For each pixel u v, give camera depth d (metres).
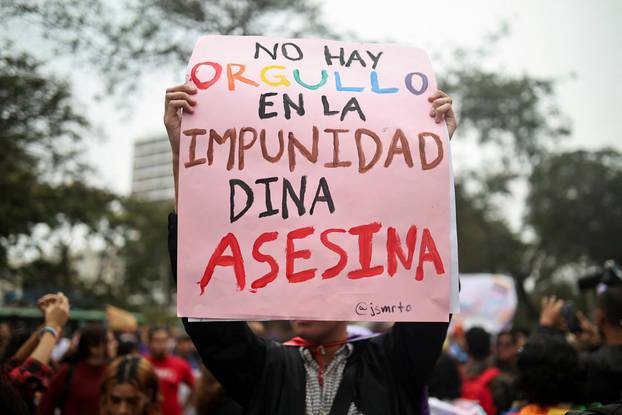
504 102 22.53
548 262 34.00
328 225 2.20
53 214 14.02
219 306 2.13
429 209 2.23
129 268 38.84
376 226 2.21
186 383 6.53
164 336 6.47
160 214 35.72
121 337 6.04
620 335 3.23
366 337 2.41
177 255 2.17
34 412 3.23
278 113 2.29
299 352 2.37
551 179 30.50
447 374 4.48
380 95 2.36
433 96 2.37
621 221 29.45
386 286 2.16
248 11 7.79
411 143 2.29
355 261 2.18
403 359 2.24
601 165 30.36
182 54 7.56
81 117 8.38
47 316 3.16
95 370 4.83
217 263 2.16
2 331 5.65
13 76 6.99
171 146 2.30
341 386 2.24
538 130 23.62
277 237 2.18
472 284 8.79
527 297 30.91
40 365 2.96
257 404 2.25
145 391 3.66
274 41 2.45
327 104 2.32
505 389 4.67
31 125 8.22
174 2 7.46
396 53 2.46
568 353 2.89
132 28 7.28
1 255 13.82
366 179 2.25
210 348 2.22
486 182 27.11
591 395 3.14
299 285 2.15
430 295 2.17
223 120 2.28
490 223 30.34
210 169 2.23
